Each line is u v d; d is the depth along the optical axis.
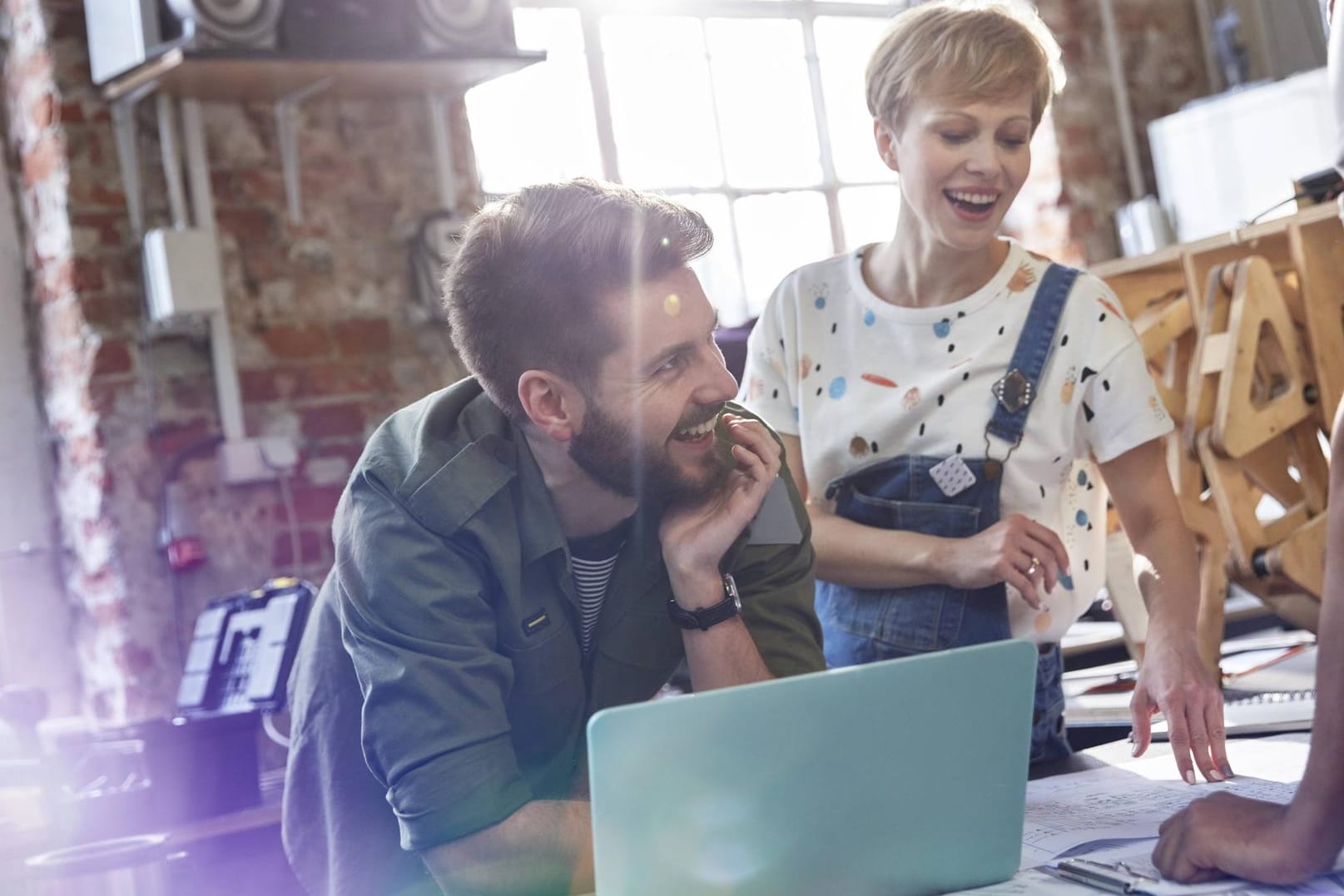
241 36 2.75
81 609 3.07
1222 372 1.96
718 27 4.15
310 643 1.28
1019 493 1.51
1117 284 2.23
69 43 2.92
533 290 1.10
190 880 1.76
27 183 3.07
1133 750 1.38
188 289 2.87
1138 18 4.57
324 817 1.26
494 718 1.10
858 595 1.59
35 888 1.76
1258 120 4.09
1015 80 1.43
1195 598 1.43
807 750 0.90
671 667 1.31
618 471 1.14
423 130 3.25
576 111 3.87
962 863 0.95
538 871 1.05
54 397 3.07
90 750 1.89
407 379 3.19
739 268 4.14
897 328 1.56
